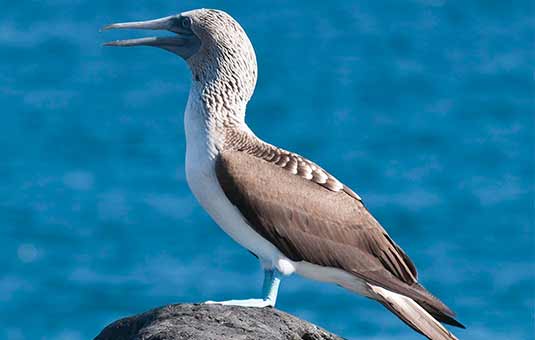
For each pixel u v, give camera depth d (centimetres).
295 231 1420
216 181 1414
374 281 1445
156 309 1302
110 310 3659
